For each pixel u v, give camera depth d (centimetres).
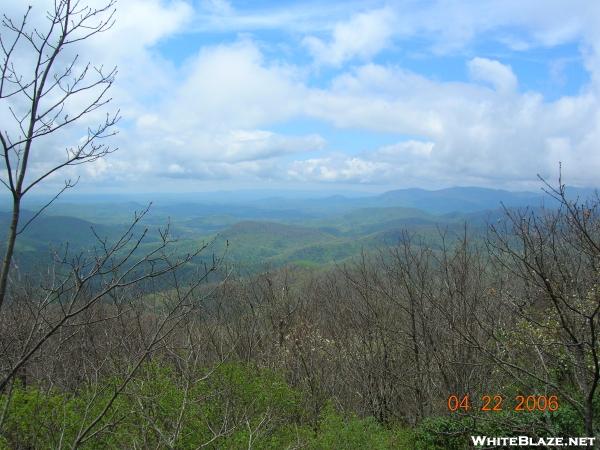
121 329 695
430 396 1184
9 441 621
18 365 304
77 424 646
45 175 291
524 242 567
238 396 870
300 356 1334
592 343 487
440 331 1143
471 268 1113
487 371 1005
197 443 728
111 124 318
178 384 788
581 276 670
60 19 297
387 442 985
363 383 1312
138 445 614
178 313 535
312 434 964
